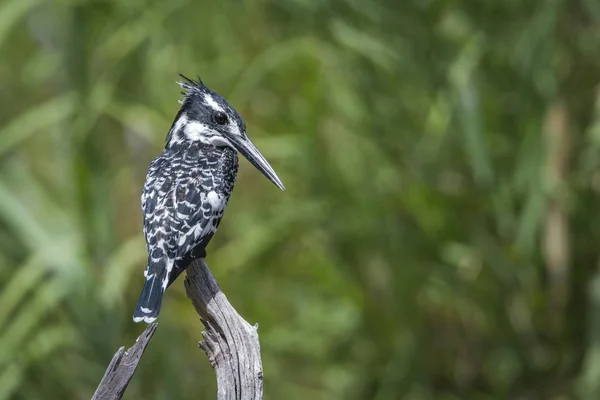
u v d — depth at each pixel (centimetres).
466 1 1235
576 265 1275
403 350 1274
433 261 1255
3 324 1291
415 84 1224
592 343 1209
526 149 1198
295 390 1360
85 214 1259
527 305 1259
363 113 1259
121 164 1379
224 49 1350
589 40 1234
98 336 1225
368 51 1219
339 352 1343
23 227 1214
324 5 1228
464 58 1196
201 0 1333
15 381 1220
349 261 1300
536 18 1187
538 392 1280
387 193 1258
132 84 1337
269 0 1309
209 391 1338
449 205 1248
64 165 1294
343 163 1290
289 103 1321
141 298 774
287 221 1298
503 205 1225
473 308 1269
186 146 907
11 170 1330
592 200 1252
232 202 1362
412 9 1217
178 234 803
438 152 1234
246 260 1330
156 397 1290
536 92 1207
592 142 1213
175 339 1301
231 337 724
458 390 1313
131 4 1316
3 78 1455
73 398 1266
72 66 1290
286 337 1318
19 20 1364
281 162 1307
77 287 1215
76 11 1290
